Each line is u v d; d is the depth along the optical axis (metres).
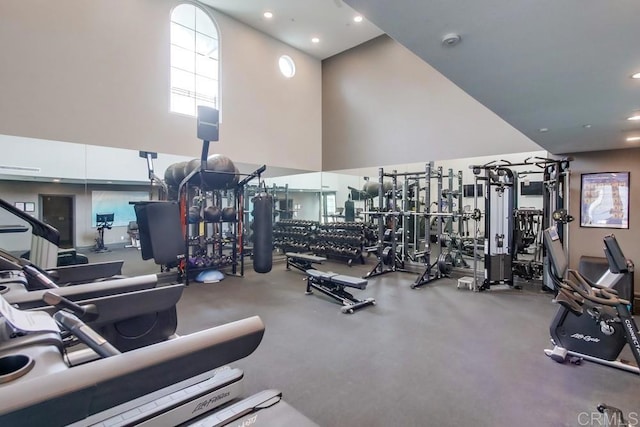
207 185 5.70
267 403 1.40
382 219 6.66
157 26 5.82
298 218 9.00
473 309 4.26
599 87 2.54
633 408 2.19
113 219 5.83
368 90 7.80
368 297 4.83
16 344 0.97
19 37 4.53
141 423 1.39
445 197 7.09
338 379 2.54
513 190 5.30
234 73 6.89
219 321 3.83
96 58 5.16
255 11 6.59
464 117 6.35
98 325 1.76
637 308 4.24
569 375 2.60
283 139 7.82
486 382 2.50
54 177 5.07
